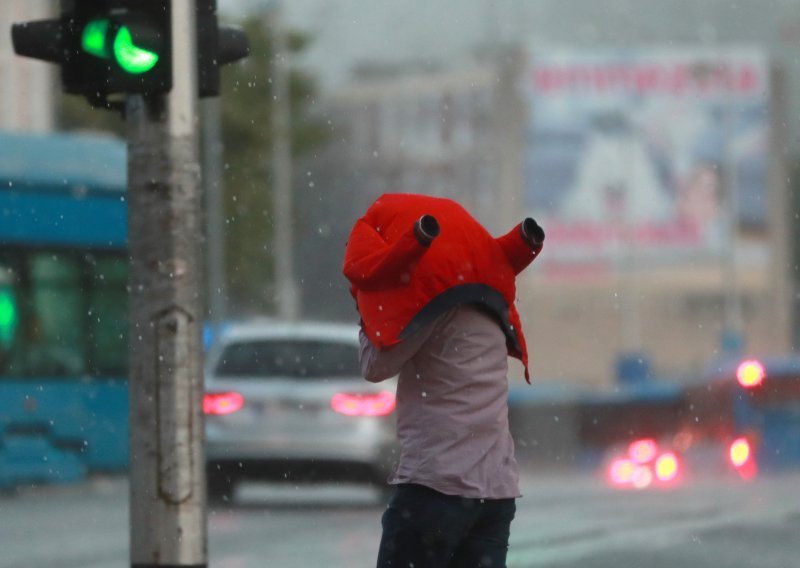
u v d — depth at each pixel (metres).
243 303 155.00
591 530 33.12
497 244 14.04
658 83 193.75
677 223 194.75
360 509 43.06
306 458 43.25
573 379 194.00
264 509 43.09
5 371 51.78
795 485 46.47
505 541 14.05
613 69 193.38
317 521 38.59
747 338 198.12
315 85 169.38
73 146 54.75
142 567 17.20
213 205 127.62
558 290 194.88
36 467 52.06
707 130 194.62
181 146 17.56
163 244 17.47
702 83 194.25
